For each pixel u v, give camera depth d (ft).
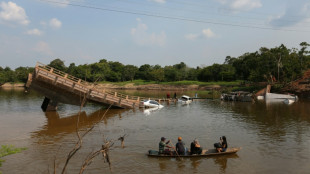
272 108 126.52
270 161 44.98
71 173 39.37
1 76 402.93
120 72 481.87
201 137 63.67
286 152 50.31
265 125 79.10
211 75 392.88
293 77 249.34
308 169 41.16
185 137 63.72
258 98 198.90
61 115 100.27
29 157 46.98
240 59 380.17
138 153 49.65
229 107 133.39
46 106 116.88
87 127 76.18
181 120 89.81
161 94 256.93
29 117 94.43
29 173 39.58
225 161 44.96
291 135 64.90
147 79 449.06
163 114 105.91
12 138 61.67
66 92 110.93
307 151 50.90
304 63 257.14
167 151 47.78
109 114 105.29
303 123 81.87
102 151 25.72
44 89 109.19
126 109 123.44
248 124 81.15
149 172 39.96
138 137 63.36
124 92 297.53
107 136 64.13
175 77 419.74
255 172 39.96
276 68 258.78
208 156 47.19
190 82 364.38
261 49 268.21
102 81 437.99
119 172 39.93
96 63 463.01
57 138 61.67
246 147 54.08
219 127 76.43
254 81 287.48
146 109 124.16
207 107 133.90
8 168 41.63
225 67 391.24
